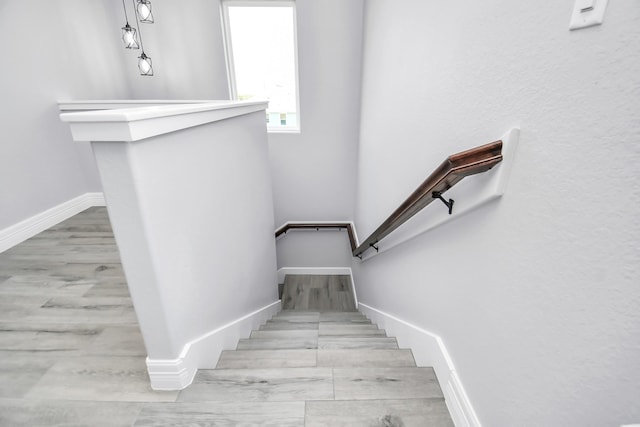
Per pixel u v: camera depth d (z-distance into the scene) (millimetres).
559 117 586
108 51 2975
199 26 3008
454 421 1034
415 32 1442
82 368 1235
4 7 2146
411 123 1527
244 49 3250
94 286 1797
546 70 614
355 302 3691
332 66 3133
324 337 1757
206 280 1349
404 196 1673
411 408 1084
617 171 477
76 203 2873
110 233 2490
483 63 855
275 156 3561
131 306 1622
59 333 1424
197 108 1143
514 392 759
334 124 3391
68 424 1022
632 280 466
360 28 2971
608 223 497
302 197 3783
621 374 493
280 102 3477
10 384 1164
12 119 2246
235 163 1593
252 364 1387
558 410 622
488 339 870
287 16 3133
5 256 2127
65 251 2205
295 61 3242
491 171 797
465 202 950
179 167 1094
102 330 1443
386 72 2021
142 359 1282
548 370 643
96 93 2887
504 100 763
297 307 3664
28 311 1577
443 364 1142
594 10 496
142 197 917
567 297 586
